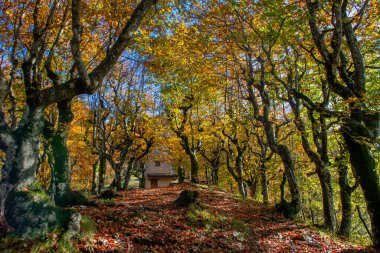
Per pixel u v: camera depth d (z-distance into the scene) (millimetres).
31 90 6980
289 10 9914
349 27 10727
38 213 6410
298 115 15047
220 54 17359
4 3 10992
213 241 8742
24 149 6539
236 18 14234
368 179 9852
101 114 22672
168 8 11125
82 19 11383
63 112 10867
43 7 11227
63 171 10531
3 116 6598
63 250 6113
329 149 21125
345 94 10195
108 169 44188
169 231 8672
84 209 9695
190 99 24172
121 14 11188
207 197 16844
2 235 6043
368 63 14484
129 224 8625
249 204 17016
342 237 12898
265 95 14570
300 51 15625
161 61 15172
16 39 8688
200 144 29625
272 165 23250
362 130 9789
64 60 15516
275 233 11078
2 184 6363
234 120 21094
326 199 14008
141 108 23672
